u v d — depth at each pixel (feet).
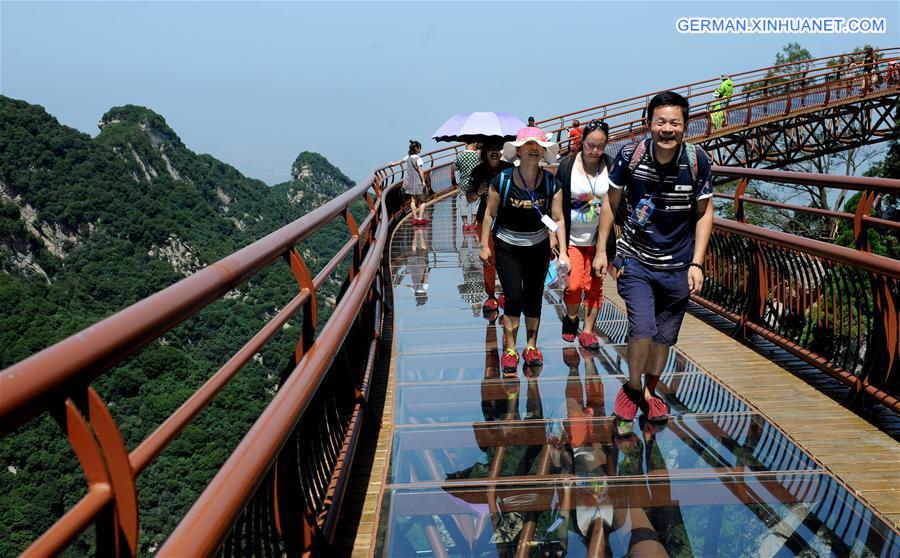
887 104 91.45
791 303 18.13
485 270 21.90
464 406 14.74
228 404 165.99
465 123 34.42
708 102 82.23
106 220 449.48
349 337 14.61
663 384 15.83
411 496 11.06
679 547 9.52
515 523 10.19
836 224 62.03
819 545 9.49
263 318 342.03
